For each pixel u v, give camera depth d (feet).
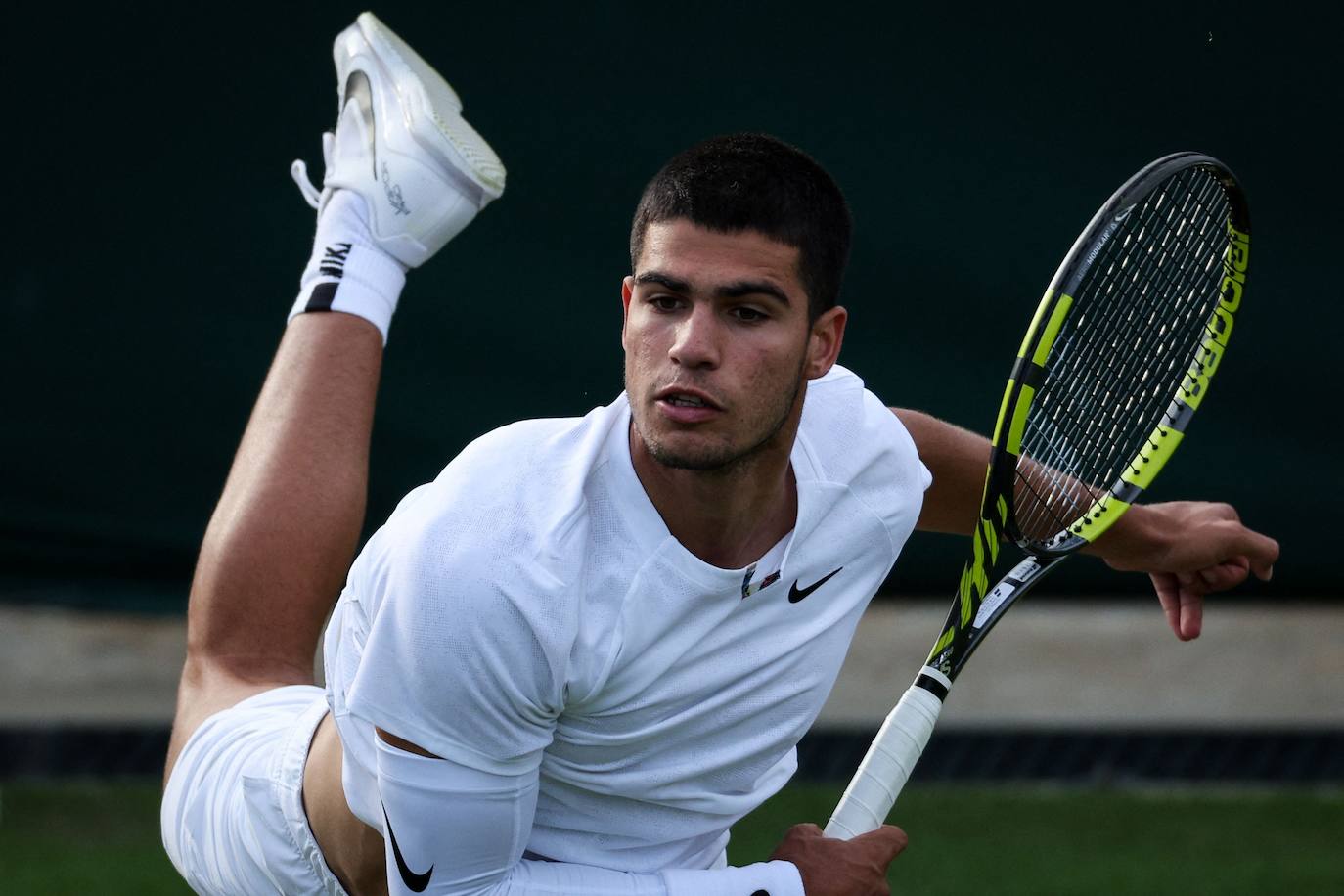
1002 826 67.72
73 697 76.48
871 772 34.96
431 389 73.10
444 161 47.98
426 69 50.98
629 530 28.45
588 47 72.54
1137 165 72.38
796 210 26.68
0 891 57.82
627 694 29.25
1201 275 40.98
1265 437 73.72
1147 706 76.74
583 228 73.10
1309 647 81.87
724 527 28.55
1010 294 72.33
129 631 83.56
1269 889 59.21
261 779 36.99
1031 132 72.28
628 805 31.73
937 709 35.70
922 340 72.79
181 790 40.06
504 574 27.22
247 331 72.74
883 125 72.38
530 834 31.55
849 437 31.48
